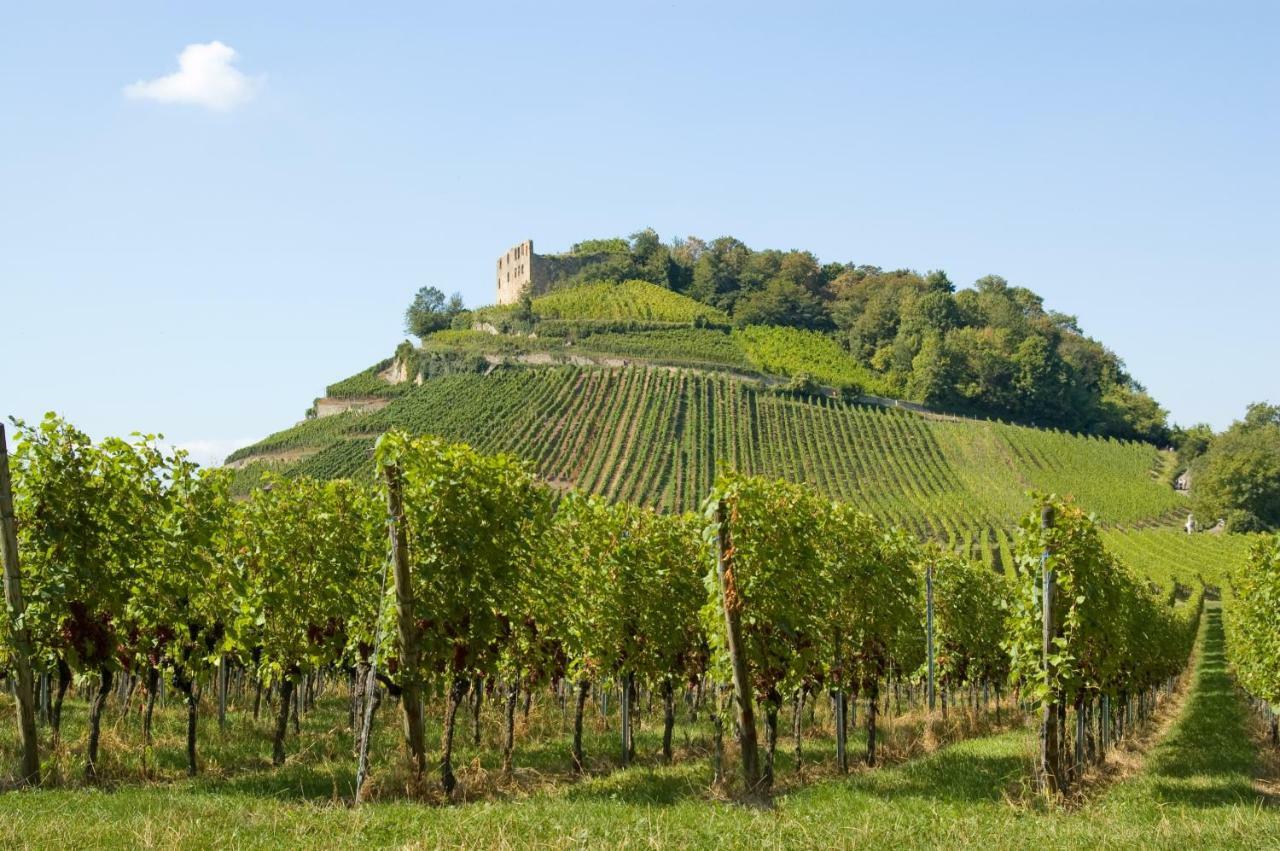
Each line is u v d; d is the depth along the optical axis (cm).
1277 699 2412
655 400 11562
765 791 1628
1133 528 9756
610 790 1636
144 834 1066
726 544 1686
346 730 2348
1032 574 1777
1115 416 14775
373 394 12800
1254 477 10238
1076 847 1176
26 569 1550
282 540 1927
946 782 1745
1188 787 1766
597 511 2070
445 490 1600
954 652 3114
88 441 1608
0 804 1263
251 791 1505
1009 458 11525
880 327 16850
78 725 2083
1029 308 19550
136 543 1625
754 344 15288
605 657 1983
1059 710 1781
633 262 19288
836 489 10019
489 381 12275
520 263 18650
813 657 1848
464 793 1558
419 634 1550
